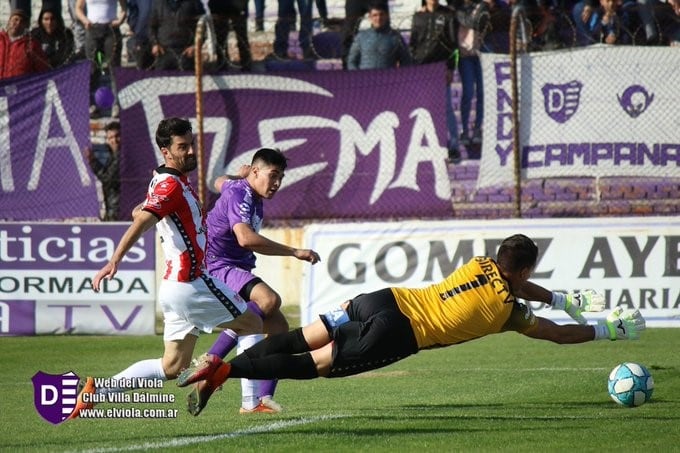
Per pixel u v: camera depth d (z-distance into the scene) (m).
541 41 45.50
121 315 37.81
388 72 41.12
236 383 28.39
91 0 47.53
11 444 18.66
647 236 37.09
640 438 18.33
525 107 40.41
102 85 46.31
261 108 41.44
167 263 19.55
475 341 37.00
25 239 37.72
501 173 40.62
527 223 37.44
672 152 40.56
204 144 41.12
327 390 26.53
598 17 45.81
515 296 19.70
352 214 41.31
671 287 37.09
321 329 19.23
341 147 41.31
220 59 45.53
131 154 40.84
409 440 18.25
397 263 37.69
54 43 46.25
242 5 45.66
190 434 19.38
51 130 40.09
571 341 20.25
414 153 40.97
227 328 20.22
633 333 20.52
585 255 37.22
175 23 44.78
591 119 40.47
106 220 42.28
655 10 45.62
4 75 44.75
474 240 37.53
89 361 32.19
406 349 18.98
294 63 47.97
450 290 19.20
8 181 39.94
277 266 42.84
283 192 41.41
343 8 57.03
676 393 24.41
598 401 23.45
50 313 37.81
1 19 53.38
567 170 40.50
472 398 24.44
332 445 17.77
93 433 19.88
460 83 46.19
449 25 44.34
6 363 31.91
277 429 19.78
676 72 40.44
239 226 21.67
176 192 18.83
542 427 19.67
